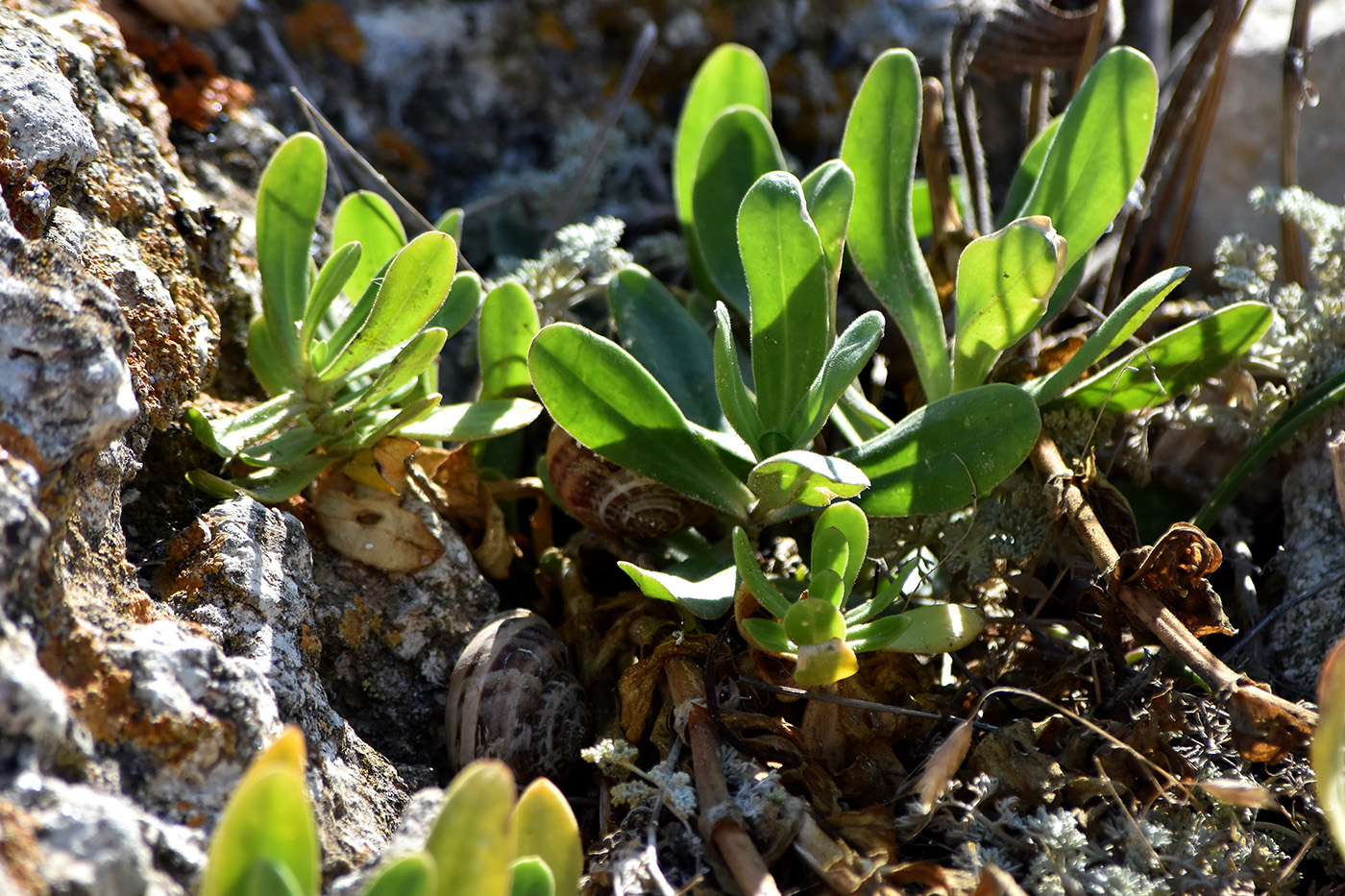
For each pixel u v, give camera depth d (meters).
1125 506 0.56
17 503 0.49
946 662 0.57
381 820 0.53
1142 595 0.54
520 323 0.59
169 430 0.57
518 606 0.60
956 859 0.52
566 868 0.50
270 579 0.54
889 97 0.59
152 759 0.50
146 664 0.51
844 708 0.55
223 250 0.60
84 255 0.56
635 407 0.56
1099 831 0.53
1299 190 0.60
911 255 0.59
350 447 0.57
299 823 0.47
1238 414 0.60
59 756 0.49
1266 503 0.61
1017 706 0.56
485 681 0.55
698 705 0.54
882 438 0.56
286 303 0.57
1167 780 0.54
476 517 0.60
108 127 0.58
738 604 0.54
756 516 0.57
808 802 0.53
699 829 0.53
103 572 0.52
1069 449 0.58
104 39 0.60
